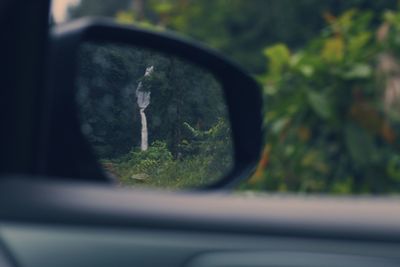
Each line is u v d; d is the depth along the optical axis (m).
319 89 6.12
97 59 1.51
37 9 1.29
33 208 1.18
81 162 1.32
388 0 16.33
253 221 1.10
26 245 1.15
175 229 1.12
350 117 6.01
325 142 6.04
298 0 18.41
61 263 1.13
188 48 1.69
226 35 17.72
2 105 1.28
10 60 1.28
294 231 1.08
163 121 1.65
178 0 15.86
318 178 5.96
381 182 6.00
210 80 1.75
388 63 6.04
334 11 18.03
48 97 1.31
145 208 1.15
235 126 1.80
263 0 18.39
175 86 1.67
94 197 1.17
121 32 1.55
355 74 6.00
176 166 1.66
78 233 1.15
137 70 1.60
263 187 5.91
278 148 5.98
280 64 6.23
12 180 1.24
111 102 1.56
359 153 5.93
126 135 1.58
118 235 1.13
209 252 1.10
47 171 1.29
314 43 6.51
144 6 15.07
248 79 1.81
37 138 1.28
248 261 1.07
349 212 1.09
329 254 1.06
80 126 1.33
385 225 1.06
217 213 1.12
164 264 1.10
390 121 6.00
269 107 6.11
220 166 1.76
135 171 1.60
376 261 1.04
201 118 1.72
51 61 1.32
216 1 17.58
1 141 1.27
